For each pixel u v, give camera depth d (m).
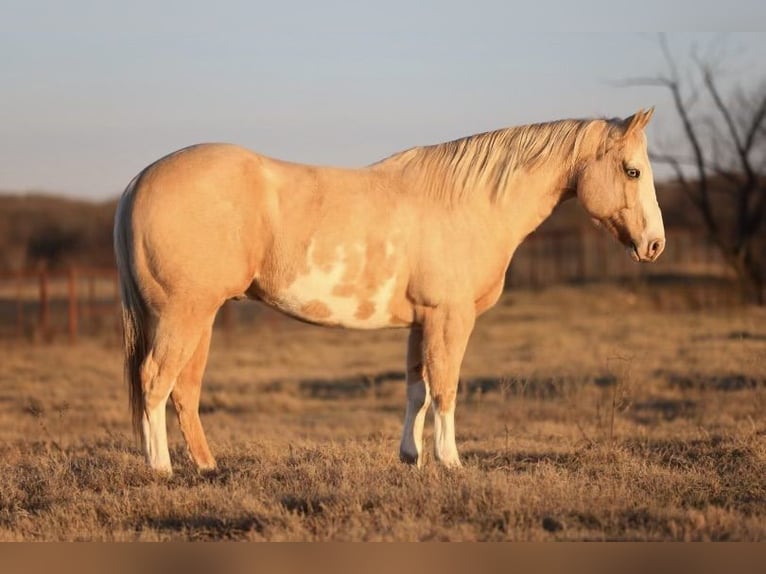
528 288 48.34
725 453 12.05
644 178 11.37
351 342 35.00
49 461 11.56
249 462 11.66
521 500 9.14
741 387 20.02
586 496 9.45
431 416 18.12
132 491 9.84
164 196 10.32
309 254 10.53
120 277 10.74
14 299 52.19
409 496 9.19
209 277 10.36
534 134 11.41
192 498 9.45
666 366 23.61
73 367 29.05
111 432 15.12
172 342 10.43
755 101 43.16
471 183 11.09
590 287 45.16
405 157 11.24
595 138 11.37
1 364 29.36
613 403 14.27
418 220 10.80
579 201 11.49
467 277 10.89
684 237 60.94
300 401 22.23
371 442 13.45
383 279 10.71
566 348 29.17
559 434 14.63
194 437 11.08
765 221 45.19
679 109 44.22
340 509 8.90
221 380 25.72
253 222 10.47
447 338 10.82
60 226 89.94
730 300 40.19
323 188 10.69
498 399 20.52
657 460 11.69
